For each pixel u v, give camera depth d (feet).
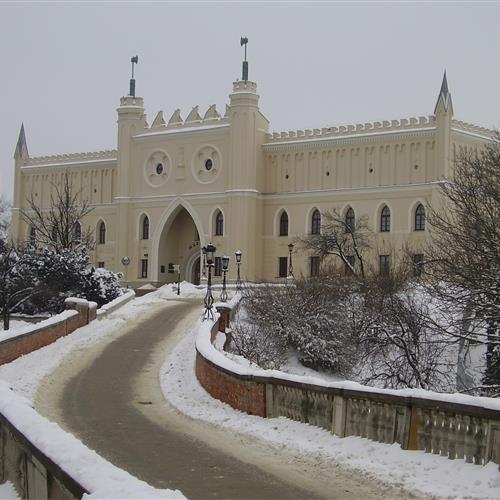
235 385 76.33
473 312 115.65
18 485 42.45
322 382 63.57
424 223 232.73
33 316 182.39
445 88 231.50
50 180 300.61
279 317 156.25
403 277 165.89
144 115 281.13
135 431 67.67
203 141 267.39
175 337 129.59
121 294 191.72
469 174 137.49
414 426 53.78
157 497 27.50
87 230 276.41
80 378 96.07
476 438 49.55
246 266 255.50
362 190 242.99
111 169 289.12
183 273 277.64
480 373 127.44
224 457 57.47
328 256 236.43
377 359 147.13
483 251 108.47
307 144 253.03
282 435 63.16
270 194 259.60
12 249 194.29
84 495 29.17
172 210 271.08
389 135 238.68
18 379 92.38
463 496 45.29
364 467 52.29
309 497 46.88
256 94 260.21
